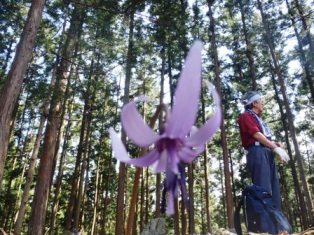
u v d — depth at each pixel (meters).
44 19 19.55
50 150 15.66
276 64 24.92
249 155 4.28
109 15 16.50
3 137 10.20
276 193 4.23
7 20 18.66
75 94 20.61
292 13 24.36
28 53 11.29
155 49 19.39
